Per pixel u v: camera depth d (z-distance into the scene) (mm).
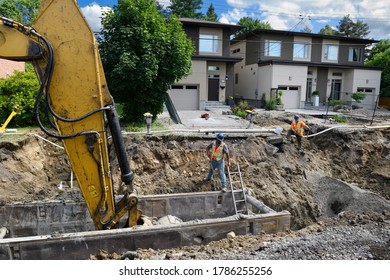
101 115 5141
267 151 12531
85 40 4887
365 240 5859
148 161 10719
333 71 30016
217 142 9375
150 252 5797
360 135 14812
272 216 7492
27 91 12992
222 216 9250
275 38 27875
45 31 4809
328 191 11039
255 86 28672
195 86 24250
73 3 4805
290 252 5418
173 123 15828
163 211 8625
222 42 25172
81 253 6043
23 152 10391
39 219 7977
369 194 10289
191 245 6793
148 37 13438
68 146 5180
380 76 30359
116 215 6023
